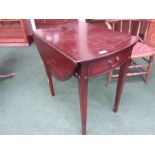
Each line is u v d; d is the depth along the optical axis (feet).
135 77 6.66
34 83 6.72
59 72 3.78
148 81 6.43
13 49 9.70
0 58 8.77
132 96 5.75
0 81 6.92
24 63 8.20
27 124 4.98
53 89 5.85
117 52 3.35
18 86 6.59
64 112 5.31
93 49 3.43
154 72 6.91
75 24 5.16
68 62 3.20
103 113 5.16
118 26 7.24
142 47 5.72
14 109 5.51
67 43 3.76
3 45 10.23
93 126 4.78
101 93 5.97
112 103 5.52
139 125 4.75
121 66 4.14
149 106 5.34
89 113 5.18
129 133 4.56
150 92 5.90
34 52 9.25
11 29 11.32
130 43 3.67
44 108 5.49
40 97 5.97
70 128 4.78
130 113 5.12
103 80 6.63
